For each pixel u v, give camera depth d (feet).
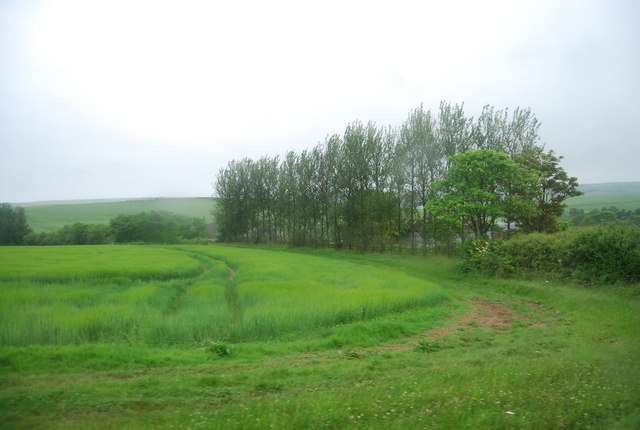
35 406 20.77
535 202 98.48
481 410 18.29
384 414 18.11
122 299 54.03
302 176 183.21
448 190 101.30
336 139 170.50
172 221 279.08
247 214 229.45
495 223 111.55
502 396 19.92
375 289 62.69
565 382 21.77
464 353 32.99
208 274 87.25
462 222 105.60
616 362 25.67
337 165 164.45
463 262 88.02
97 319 40.32
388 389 21.91
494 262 80.43
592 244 63.77
